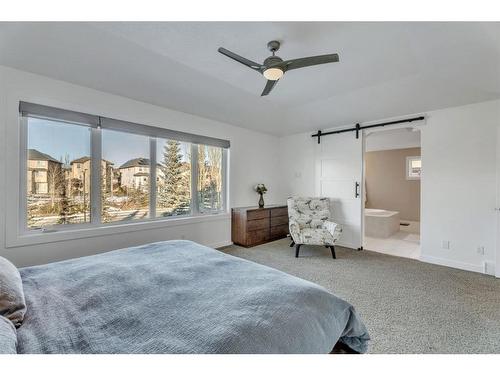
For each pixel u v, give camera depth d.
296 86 3.16
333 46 2.16
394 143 6.21
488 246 3.06
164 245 2.12
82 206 2.81
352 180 4.36
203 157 4.11
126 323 0.99
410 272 3.06
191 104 3.49
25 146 2.44
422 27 1.71
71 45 2.15
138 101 3.20
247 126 4.60
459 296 2.39
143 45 2.14
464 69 2.25
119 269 1.53
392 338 1.73
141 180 3.34
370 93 3.33
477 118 3.16
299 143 5.14
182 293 1.24
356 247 4.26
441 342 1.69
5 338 0.80
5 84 2.28
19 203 2.39
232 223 4.42
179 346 0.85
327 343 1.10
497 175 2.93
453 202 3.32
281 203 5.46
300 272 3.06
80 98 2.72
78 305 1.13
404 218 6.56
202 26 1.88
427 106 3.39
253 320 0.99
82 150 2.81
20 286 1.17
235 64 2.53
